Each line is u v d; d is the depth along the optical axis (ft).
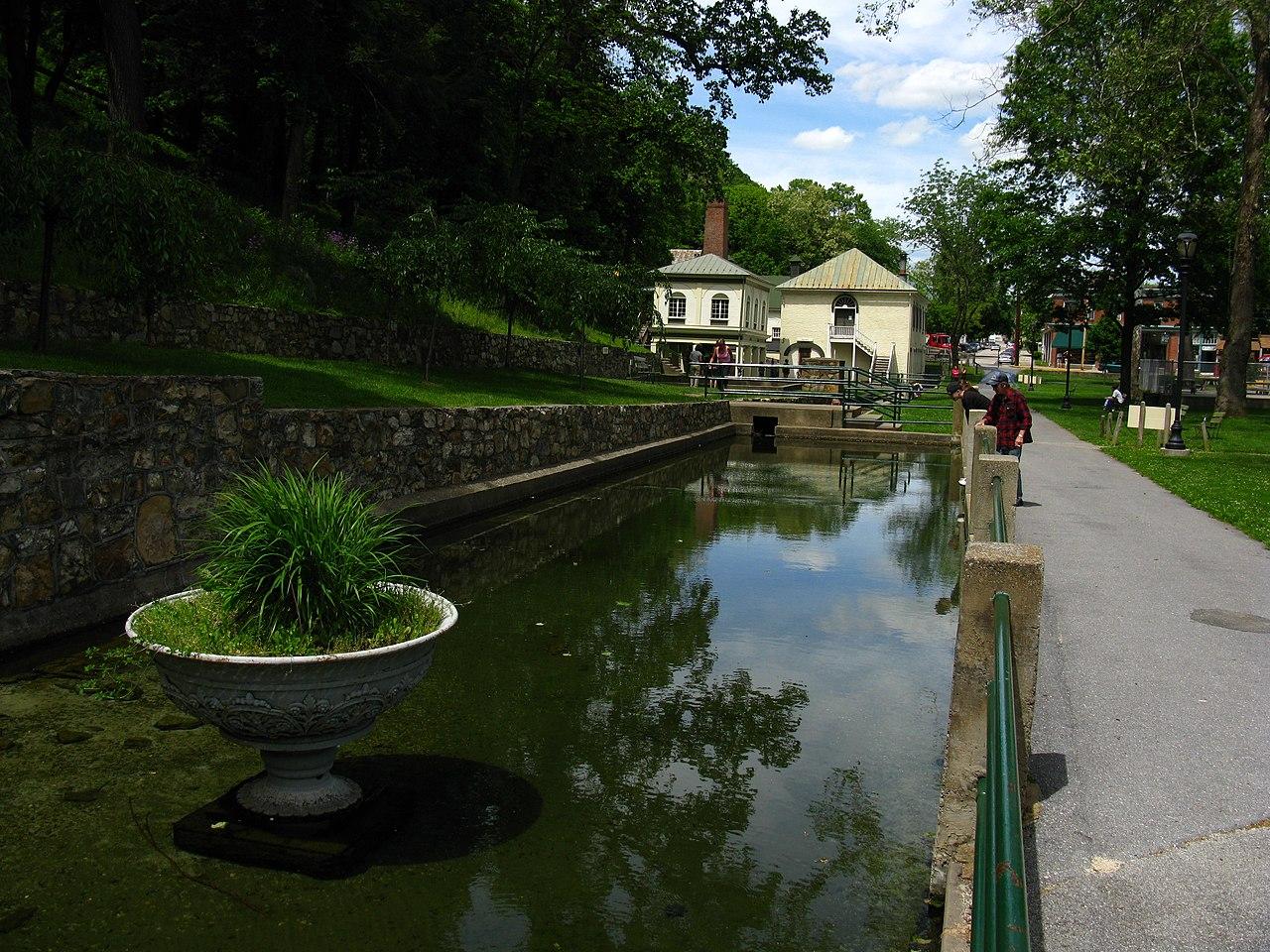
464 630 27.86
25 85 58.08
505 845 15.37
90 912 12.99
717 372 137.39
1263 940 11.35
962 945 10.97
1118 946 11.23
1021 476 58.18
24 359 32.01
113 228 33.35
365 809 15.93
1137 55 71.67
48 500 24.29
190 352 47.24
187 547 29.60
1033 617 13.42
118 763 17.63
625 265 110.93
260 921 12.95
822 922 13.48
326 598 14.35
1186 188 117.29
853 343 205.87
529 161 115.03
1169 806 14.87
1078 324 141.79
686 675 24.36
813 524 49.65
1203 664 22.09
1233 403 102.12
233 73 78.84
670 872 14.76
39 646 23.81
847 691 23.52
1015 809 7.78
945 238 228.84
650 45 103.65
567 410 62.23
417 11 88.43
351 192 91.30
